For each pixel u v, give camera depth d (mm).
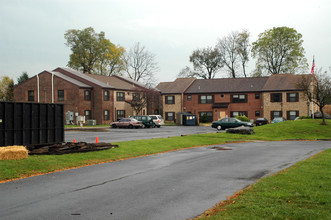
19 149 14375
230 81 65312
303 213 6867
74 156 15930
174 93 65562
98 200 8594
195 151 20375
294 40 66438
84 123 54375
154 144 22188
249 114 60656
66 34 72250
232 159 16641
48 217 7195
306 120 38656
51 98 55406
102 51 74000
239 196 8586
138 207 7938
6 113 16203
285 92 57469
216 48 77312
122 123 47125
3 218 7141
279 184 9742
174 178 11570
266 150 20984
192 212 7504
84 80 56750
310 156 17734
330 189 8953
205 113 63688
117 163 15234
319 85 36875
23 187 10148
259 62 70250
